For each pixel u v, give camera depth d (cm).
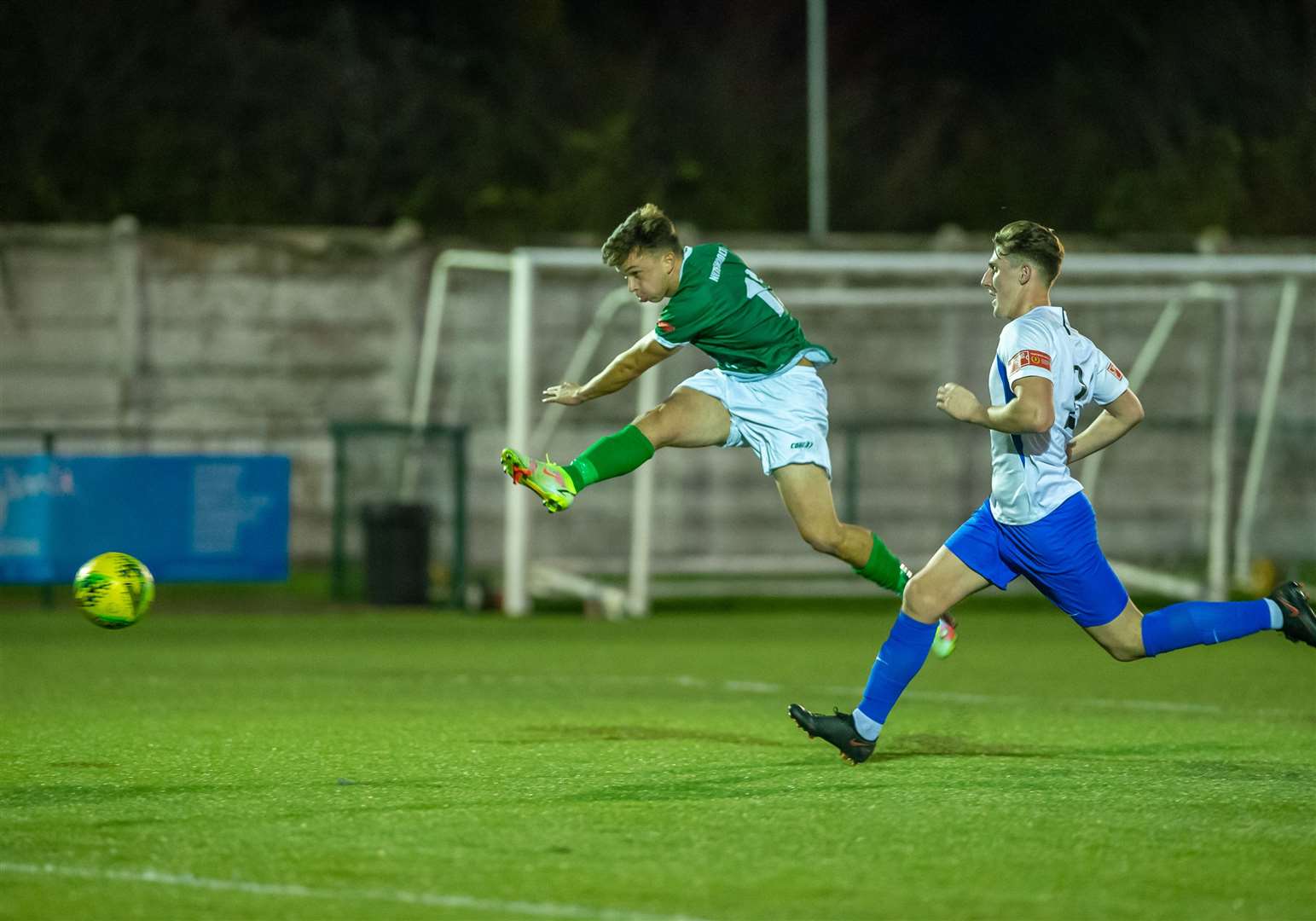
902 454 7512
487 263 5797
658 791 2241
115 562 2784
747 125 10056
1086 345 2303
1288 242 7531
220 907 1622
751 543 7488
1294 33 10462
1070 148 9988
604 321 5938
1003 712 3288
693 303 2552
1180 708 3391
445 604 5978
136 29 9225
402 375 7212
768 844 1897
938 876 1758
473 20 10281
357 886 1700
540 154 9469
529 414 5444
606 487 7381
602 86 10162
